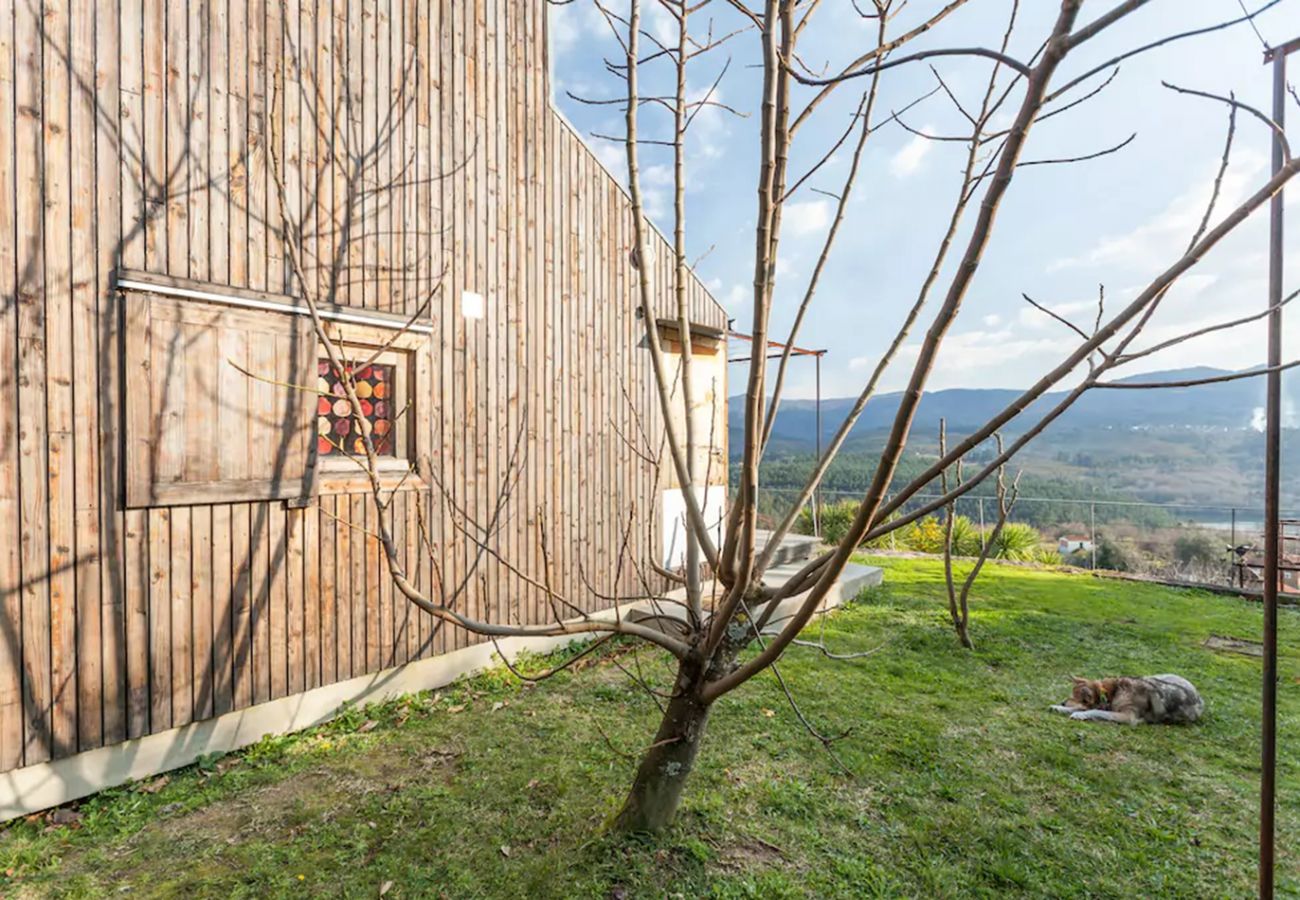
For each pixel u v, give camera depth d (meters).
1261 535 9.63
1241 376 1.29
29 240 2.80
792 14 1.69
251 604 3.51
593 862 2.42
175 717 3.23
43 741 2.85
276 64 3.57
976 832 2.68
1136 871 2.45
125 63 3.05
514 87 4.90
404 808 2.87
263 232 3.52
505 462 4.81
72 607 2.92
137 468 3.08
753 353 1.67
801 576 2.30
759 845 2.57
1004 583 8.33
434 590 4.37
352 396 2.04
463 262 4.53
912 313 2.03
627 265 5.88
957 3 1.77
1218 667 4.93
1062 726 3.78
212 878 2.40
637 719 3.88
